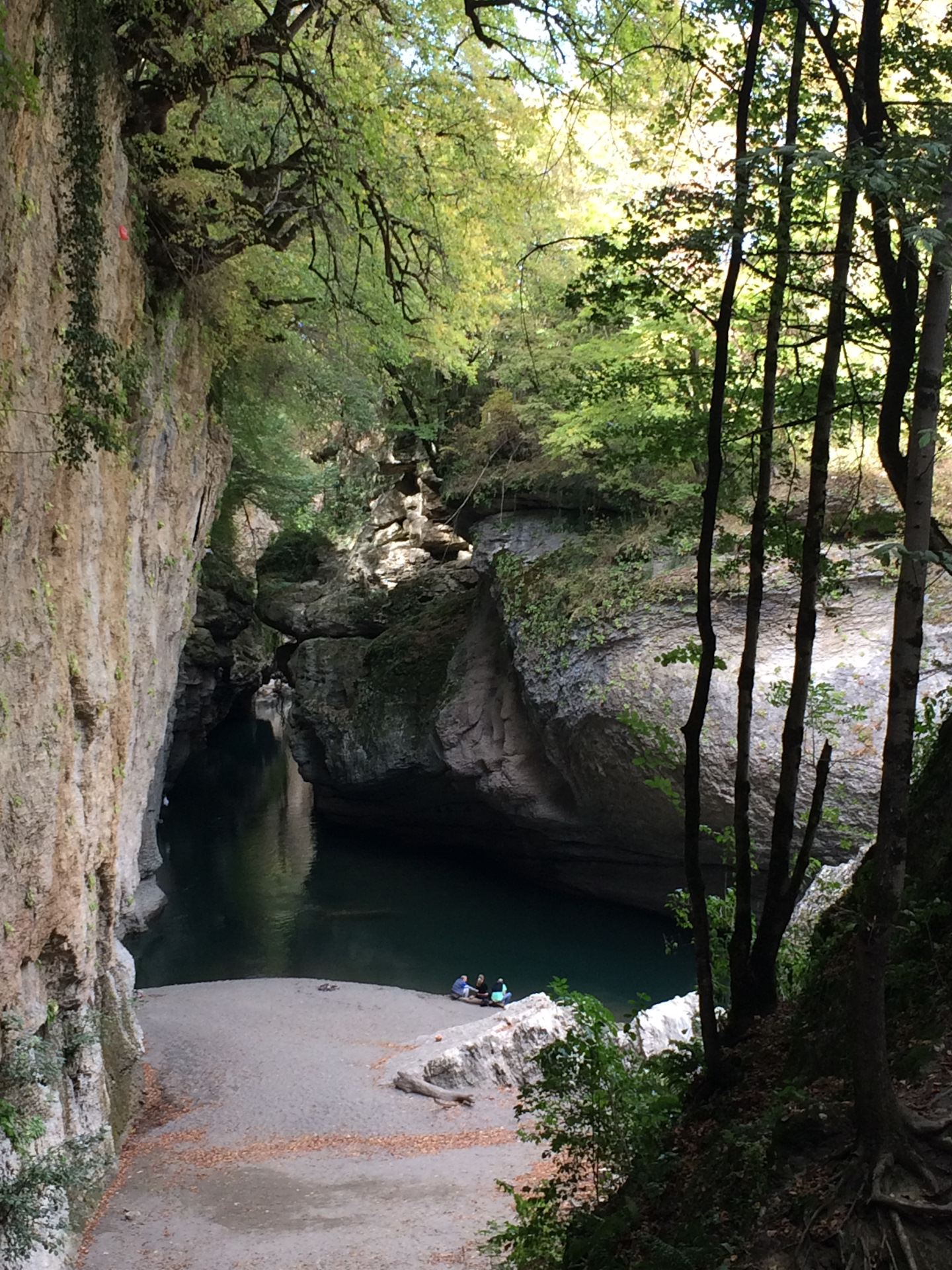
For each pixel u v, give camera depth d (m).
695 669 23.11
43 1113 11.29
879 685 20.39
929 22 8.62
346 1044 20.16
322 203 16.50
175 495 19.27
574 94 13.89
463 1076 17.33
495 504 29.91
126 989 17.72
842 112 7.92
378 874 33.31
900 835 4.82
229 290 18.39
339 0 14.48
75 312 11.01
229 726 65.81
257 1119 16.52
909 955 6.28
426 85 15.62
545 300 19.73
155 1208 13.15
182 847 37.28
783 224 6.74
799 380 8.76
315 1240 11.78
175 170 15.70
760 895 23.41
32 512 10.71
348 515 42.72
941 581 20.06
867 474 18.55
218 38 13.40
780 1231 4.98
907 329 6.65
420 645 35.50
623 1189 7.19
